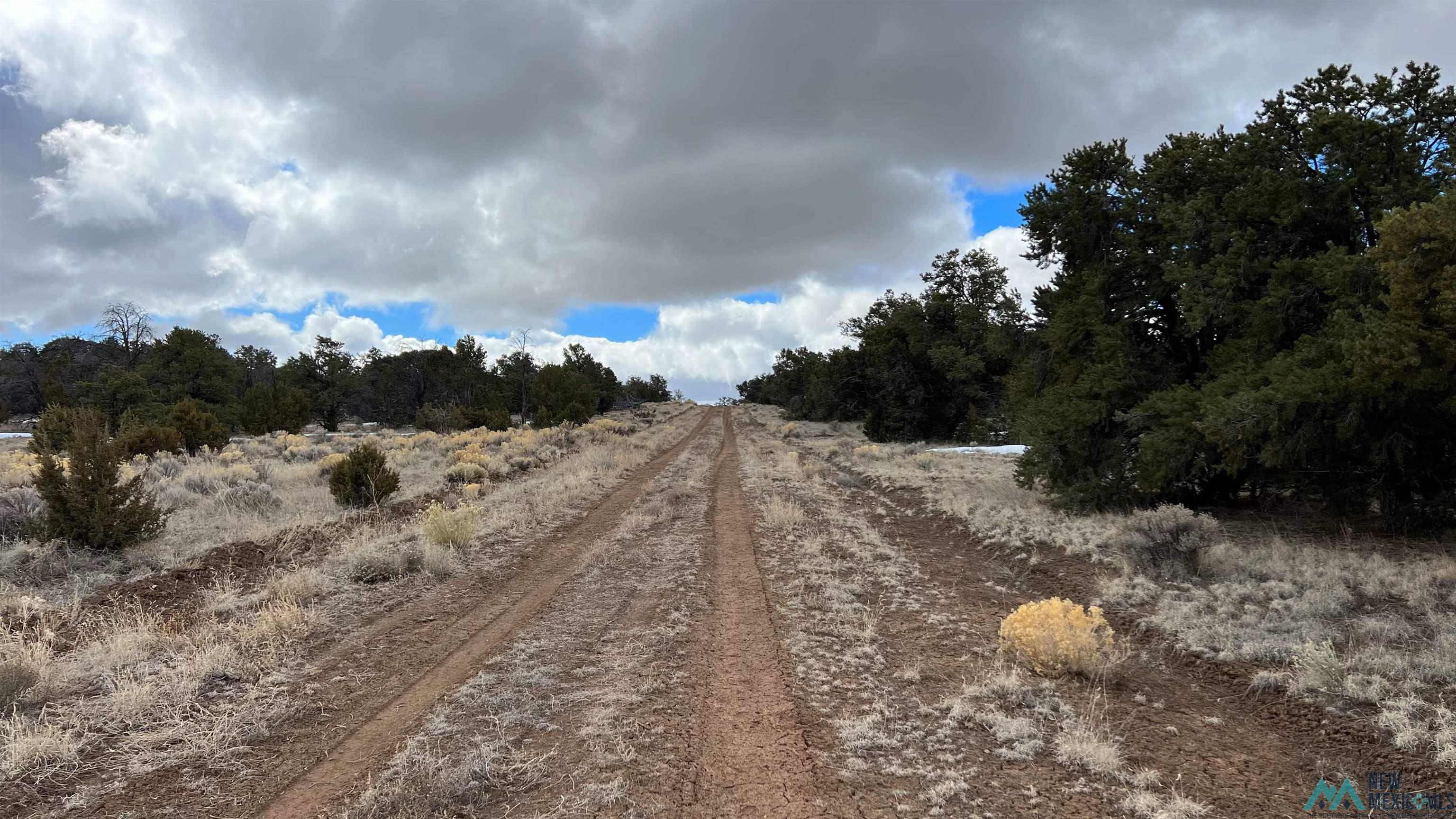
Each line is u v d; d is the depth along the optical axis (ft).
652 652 22.65
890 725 17.56
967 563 36.29
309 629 24.67
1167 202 47.11
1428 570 26.84
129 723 17.30
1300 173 39.60
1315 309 38.75
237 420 160.56
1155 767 15.61
